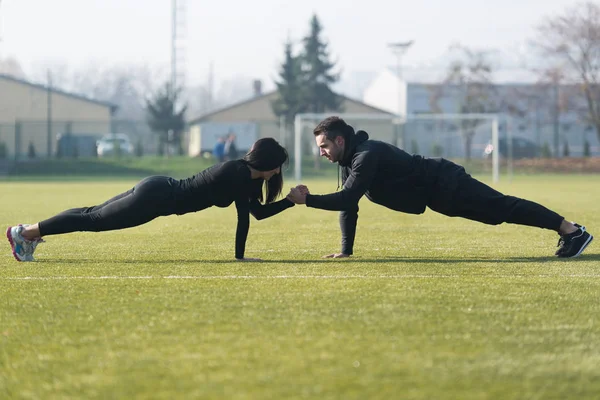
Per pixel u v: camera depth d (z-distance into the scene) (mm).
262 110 65312
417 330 5020
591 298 6086
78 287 6676
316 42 61344
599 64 55219
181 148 53844
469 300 5980
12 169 47219
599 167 50719
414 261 8391
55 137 53219
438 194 8305
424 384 3967
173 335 4934
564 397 3801
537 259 8570
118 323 5281
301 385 3951
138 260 8633
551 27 55438
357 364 4285
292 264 8141
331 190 28750
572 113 60750
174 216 16922
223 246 10359
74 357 4500
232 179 7977
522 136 61656
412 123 52875
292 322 5246
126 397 3830
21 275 7422
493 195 8375
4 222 15234
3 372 4262
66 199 23547
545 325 5168
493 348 4602
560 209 18141
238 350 4574
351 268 7801
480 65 58594
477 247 10180
